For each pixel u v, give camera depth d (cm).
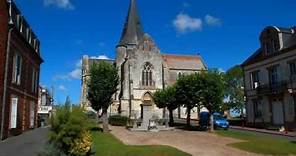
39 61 3884
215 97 3145
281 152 1784
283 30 3525
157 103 4669
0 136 2203
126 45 7131
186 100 3412
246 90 4131
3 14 2266
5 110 2319
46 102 7844
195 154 1700
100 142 2058
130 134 2777
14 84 2588
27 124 3156
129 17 7394
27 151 1720
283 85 3366
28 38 3131
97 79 2894
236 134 2759
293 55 3269
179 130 3222
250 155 1689
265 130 3331
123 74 6575
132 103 6234
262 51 3819
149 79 6494
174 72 7481
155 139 2383
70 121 1455
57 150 1452
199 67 7756
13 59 2545
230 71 6012
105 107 2916
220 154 1706
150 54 6581
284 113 3369
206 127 3588
